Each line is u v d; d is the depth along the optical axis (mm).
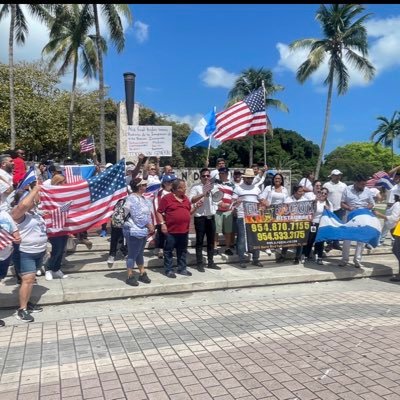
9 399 3879
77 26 26344
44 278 7707
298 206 9102
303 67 30812
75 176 11180
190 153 53125
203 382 4176
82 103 37125
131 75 12023
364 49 30156
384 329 5664
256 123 10414
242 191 8883
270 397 3887
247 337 5367
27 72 34688
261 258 9547
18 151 9750
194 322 5953
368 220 8766
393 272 9195
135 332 5551
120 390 4027
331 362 4613
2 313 6285
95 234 10953
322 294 7582
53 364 4594
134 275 7961
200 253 8469
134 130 9680
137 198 7316
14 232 5578
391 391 3996
